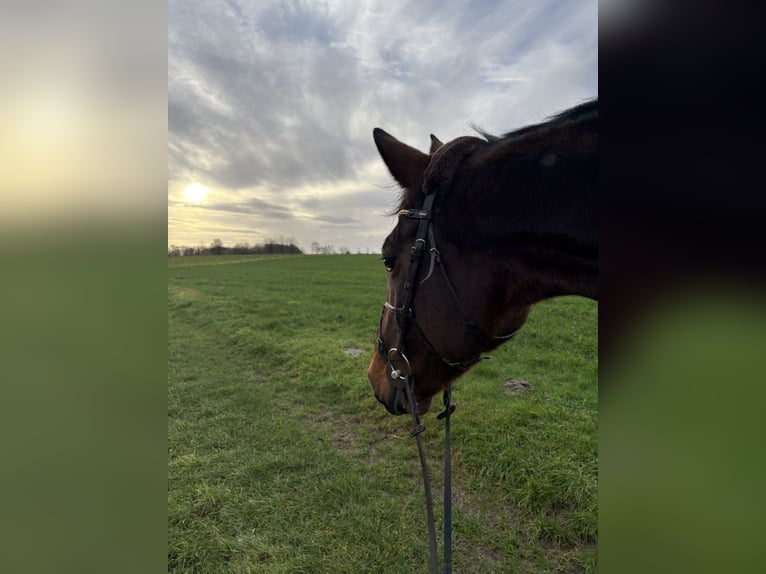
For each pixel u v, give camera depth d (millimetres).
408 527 2553
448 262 1558
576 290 1359
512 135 1455
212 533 2539
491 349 1698
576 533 2436
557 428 3586
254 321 10047
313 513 2711
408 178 1665
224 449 3684
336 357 6426
